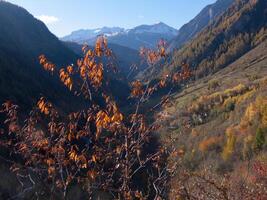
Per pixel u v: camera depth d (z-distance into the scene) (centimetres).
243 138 5084
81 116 616
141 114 660
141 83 670
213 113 6706
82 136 614
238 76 11688
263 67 12306
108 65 639
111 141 640
